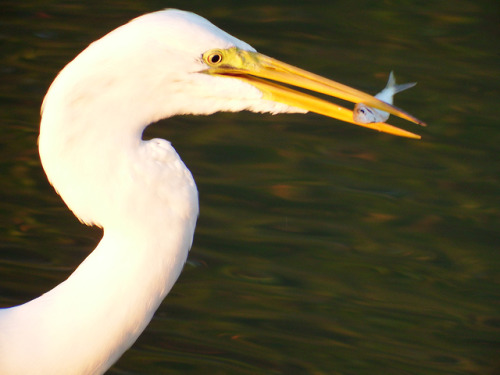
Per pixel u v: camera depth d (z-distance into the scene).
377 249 9.82
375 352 8.25
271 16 15.45
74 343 5.05
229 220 10.19
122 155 4.91
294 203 10.55
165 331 8.45
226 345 8.29
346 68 13.47
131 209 4.96
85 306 5.04
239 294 9.03
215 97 5.37
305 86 5.65
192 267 9.41
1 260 9.23
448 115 12.55
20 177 10.77
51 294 5.17
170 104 5.20
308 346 8.30
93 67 4.78
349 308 8.89
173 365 7.98
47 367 5.08
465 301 9.06
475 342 8.48
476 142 11.98
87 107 4.79
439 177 11.23
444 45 14.64
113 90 4.85
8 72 13.00
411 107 12.70
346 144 11.95
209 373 7.86
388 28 15.23
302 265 9.52
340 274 9.41
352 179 11.11
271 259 9.59
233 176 11.01
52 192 10.60
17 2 15.59
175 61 5.09
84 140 4.82
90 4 15.65
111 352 5.16
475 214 10.51
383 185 11.01
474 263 9.66
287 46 14.16
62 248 9.55
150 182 4.98
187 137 11.88
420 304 9.02
